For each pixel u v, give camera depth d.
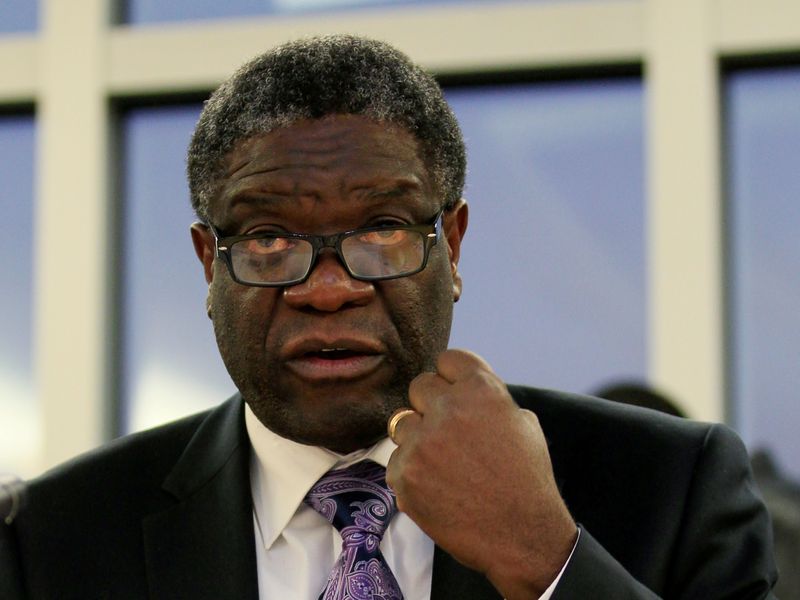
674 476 3.91
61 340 11.57
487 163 11.08
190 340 11.55
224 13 11.62
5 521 3.48
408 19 11.17
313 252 3.55
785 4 10.55
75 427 11.48
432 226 3.64
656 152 10.68
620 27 10.86
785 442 10.50
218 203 3.70
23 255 11.83
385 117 3.63
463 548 3.32
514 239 10.95
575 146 10.98
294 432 3.67
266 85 3.65
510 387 4.29
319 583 3.75
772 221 10.68
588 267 10.85
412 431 3.39
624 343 10.72
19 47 11.88
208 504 3.91
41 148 11.77
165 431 4.20
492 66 11.04
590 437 4.05
